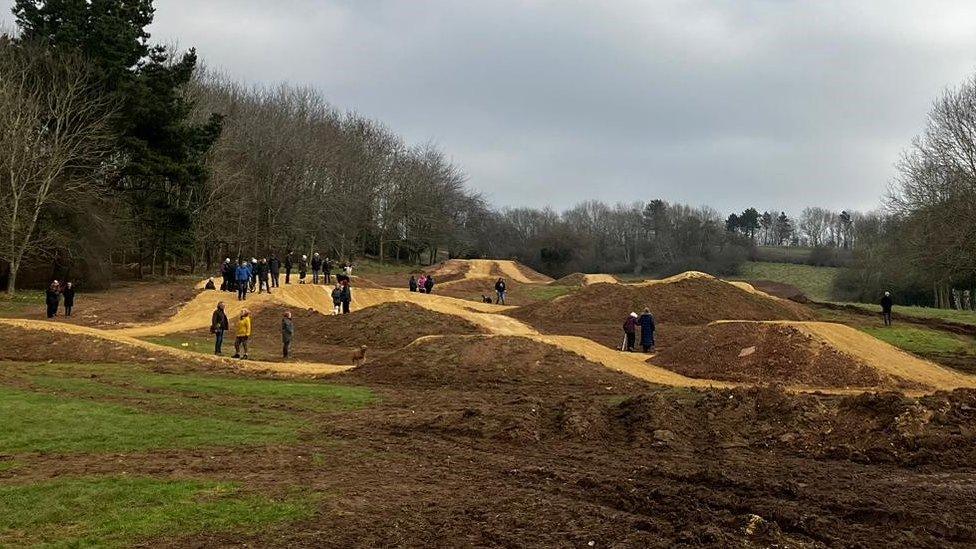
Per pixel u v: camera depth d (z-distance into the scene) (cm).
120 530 824
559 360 2252
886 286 7181
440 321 3212
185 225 4966
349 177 8131
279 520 867
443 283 6309
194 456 1176
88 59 4481
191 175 4744
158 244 5047
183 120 5109
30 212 3978
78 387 1775
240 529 836
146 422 1397
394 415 1548
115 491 959
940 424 1357
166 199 4812
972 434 1322
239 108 6819
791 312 4403
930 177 4206
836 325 2805
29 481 1002
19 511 877
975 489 1073
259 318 3500
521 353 2277
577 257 10288
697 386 2158
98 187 4450
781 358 2430
